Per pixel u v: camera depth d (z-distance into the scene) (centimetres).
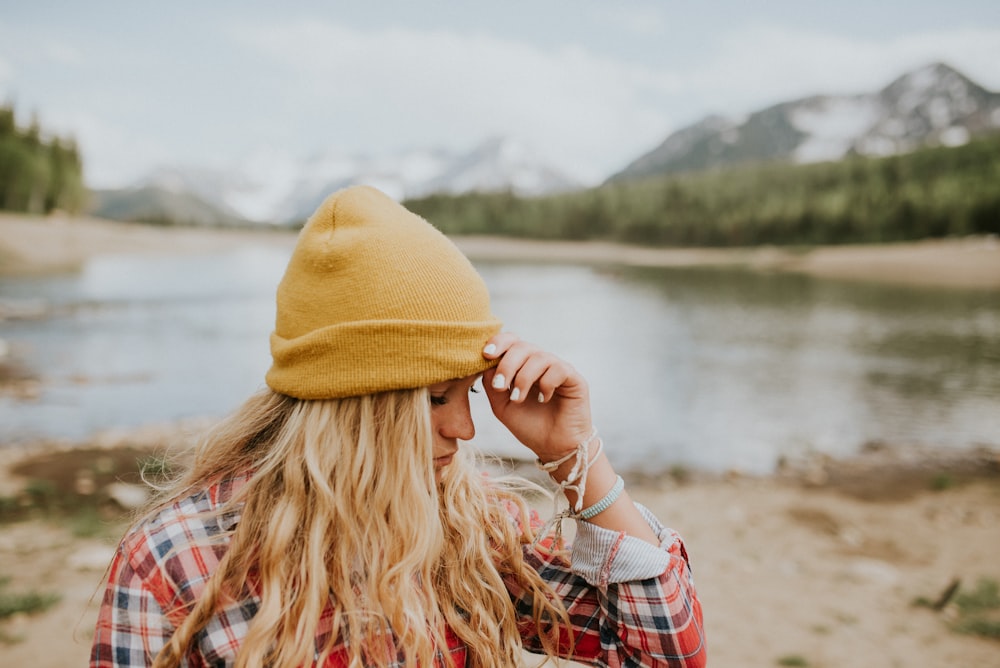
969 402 1426
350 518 99
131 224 13362
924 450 1080
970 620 505
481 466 133
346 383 98
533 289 4341
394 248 101
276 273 5256
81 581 509
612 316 2953
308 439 101
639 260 8600
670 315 3036
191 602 97
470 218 13562
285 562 98
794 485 903
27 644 417
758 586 572
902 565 637
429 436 102
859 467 989
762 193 12719
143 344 1970
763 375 1706
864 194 10588
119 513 674
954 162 12469
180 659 95
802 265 7106
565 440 112
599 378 1641
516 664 114
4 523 635
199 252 7969
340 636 101
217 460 108
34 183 9081
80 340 2011
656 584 109
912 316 3095
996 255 6619
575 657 118
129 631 96
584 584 117
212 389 1404
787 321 2877
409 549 100
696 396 1459
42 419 1127
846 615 516
